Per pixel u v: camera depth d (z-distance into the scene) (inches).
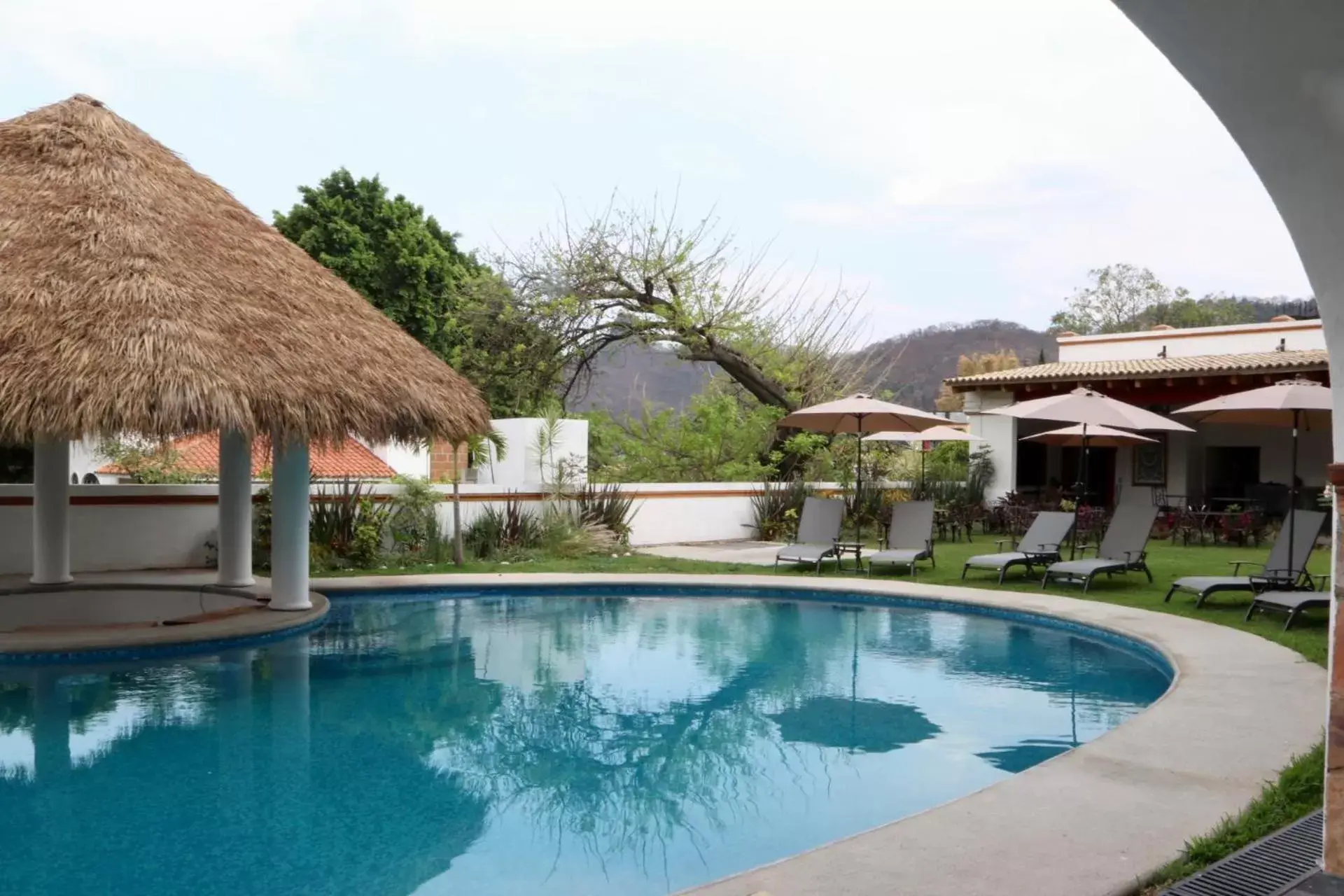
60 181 428.8
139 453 707.4
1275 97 138.0
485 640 429.1
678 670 374.3
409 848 203.5
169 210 441.7
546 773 254.7
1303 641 373.4
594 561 643.5
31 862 195.3
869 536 804.0
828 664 383.6
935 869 162.7
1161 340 983.0
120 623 491.5
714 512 805.9
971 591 517.7
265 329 411.8
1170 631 396.5
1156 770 217.6
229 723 298.5
